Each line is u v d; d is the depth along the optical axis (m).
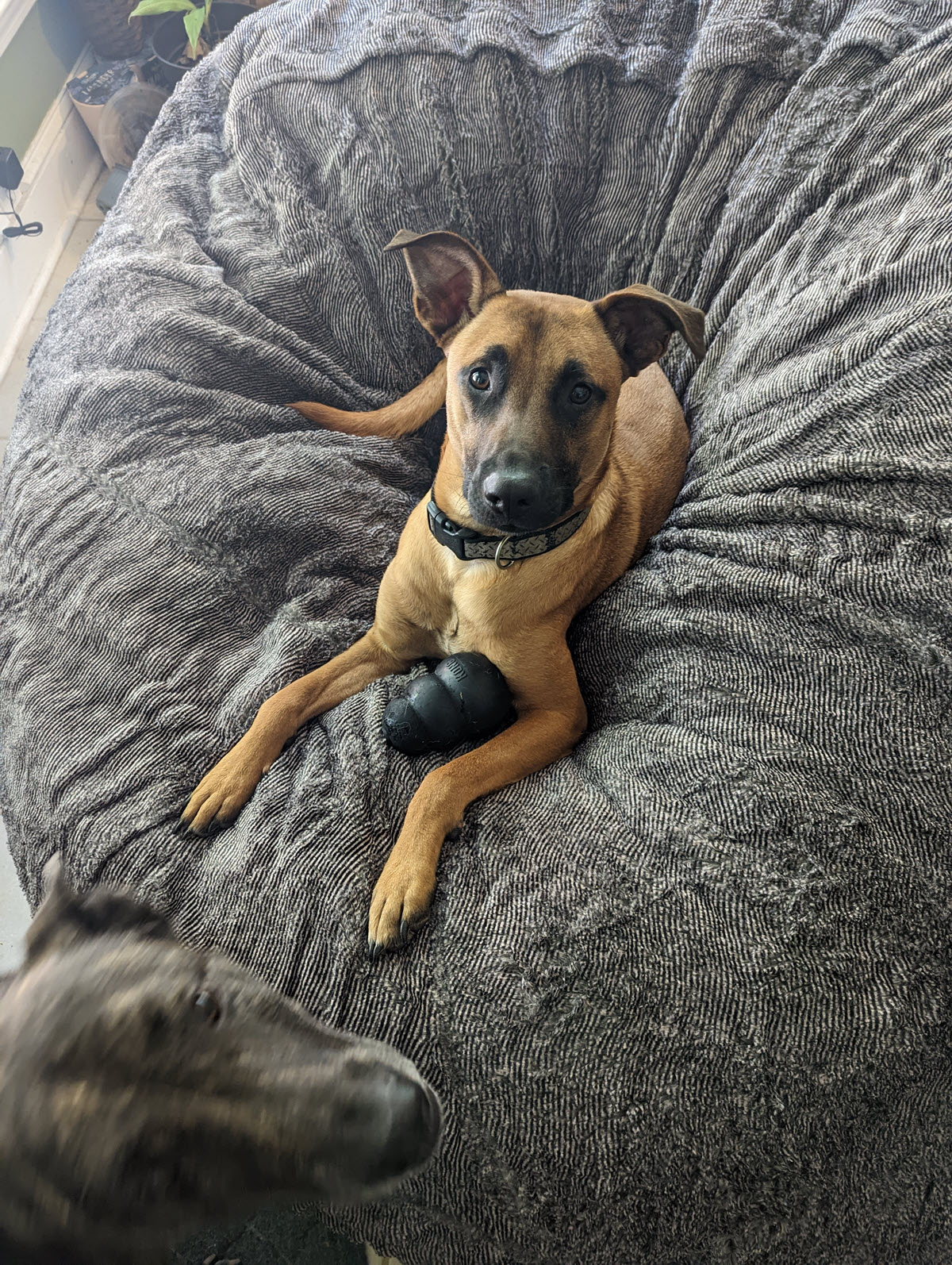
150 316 0.79
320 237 0.86
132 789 0.62
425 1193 0.51
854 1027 0.48
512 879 0.54
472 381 0.64
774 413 0.67
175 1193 0.32
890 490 0.57
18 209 1.29
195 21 1.26
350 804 0.60
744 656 0.59
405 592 0.72
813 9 0.81
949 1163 0.51
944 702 0.53
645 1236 0.50
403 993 0.52
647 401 0.80
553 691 0.69
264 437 0.79
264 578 0.75
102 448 0.75
